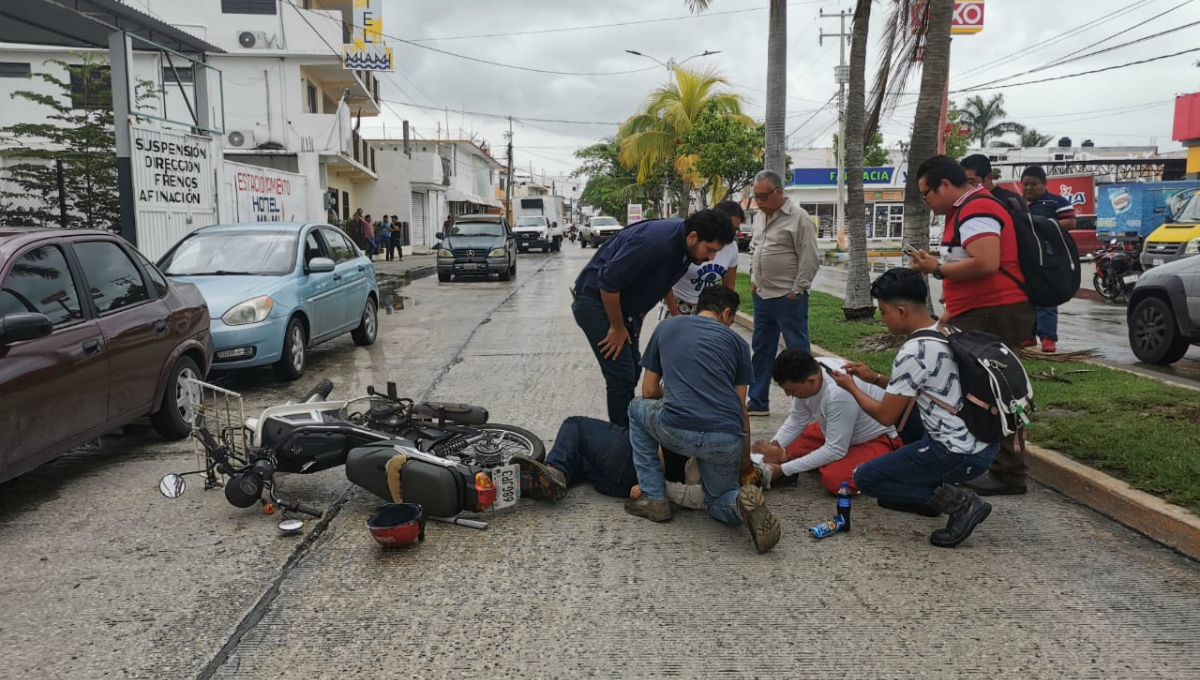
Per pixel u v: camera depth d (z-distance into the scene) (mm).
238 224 9414
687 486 4633
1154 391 6387
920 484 4152
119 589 3643
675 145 22703
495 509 4398
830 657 3029
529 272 24875
